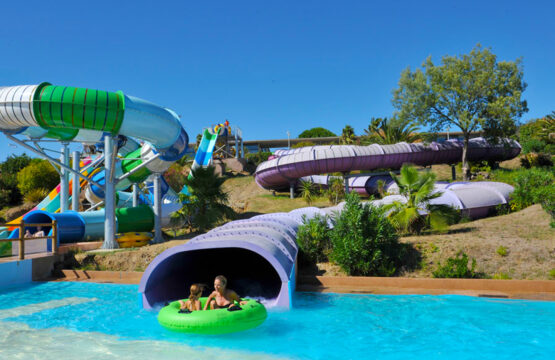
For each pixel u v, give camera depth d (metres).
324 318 8.77
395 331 7.75
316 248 13.95
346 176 33.94
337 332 7.77
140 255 16.12
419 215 15.78
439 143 36.47
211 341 7.39
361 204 13.68
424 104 33.66
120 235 19.69
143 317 9.23
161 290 10.95
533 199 18.78
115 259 16.03
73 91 16.09
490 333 7.46
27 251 15.41
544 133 44.62
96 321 8.96
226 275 13.82
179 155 21.12
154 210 21.73
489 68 32.69
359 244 12.68
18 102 15.66
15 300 11.44
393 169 35.47
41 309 10.23
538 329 7.64
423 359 6.26
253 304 8.32
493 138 33.91
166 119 18.55
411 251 13.66
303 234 14.04
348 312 9.23
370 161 33.47
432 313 8.93
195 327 7.58
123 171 23.23
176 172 45.47
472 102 33.41
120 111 16.77
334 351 6.73
